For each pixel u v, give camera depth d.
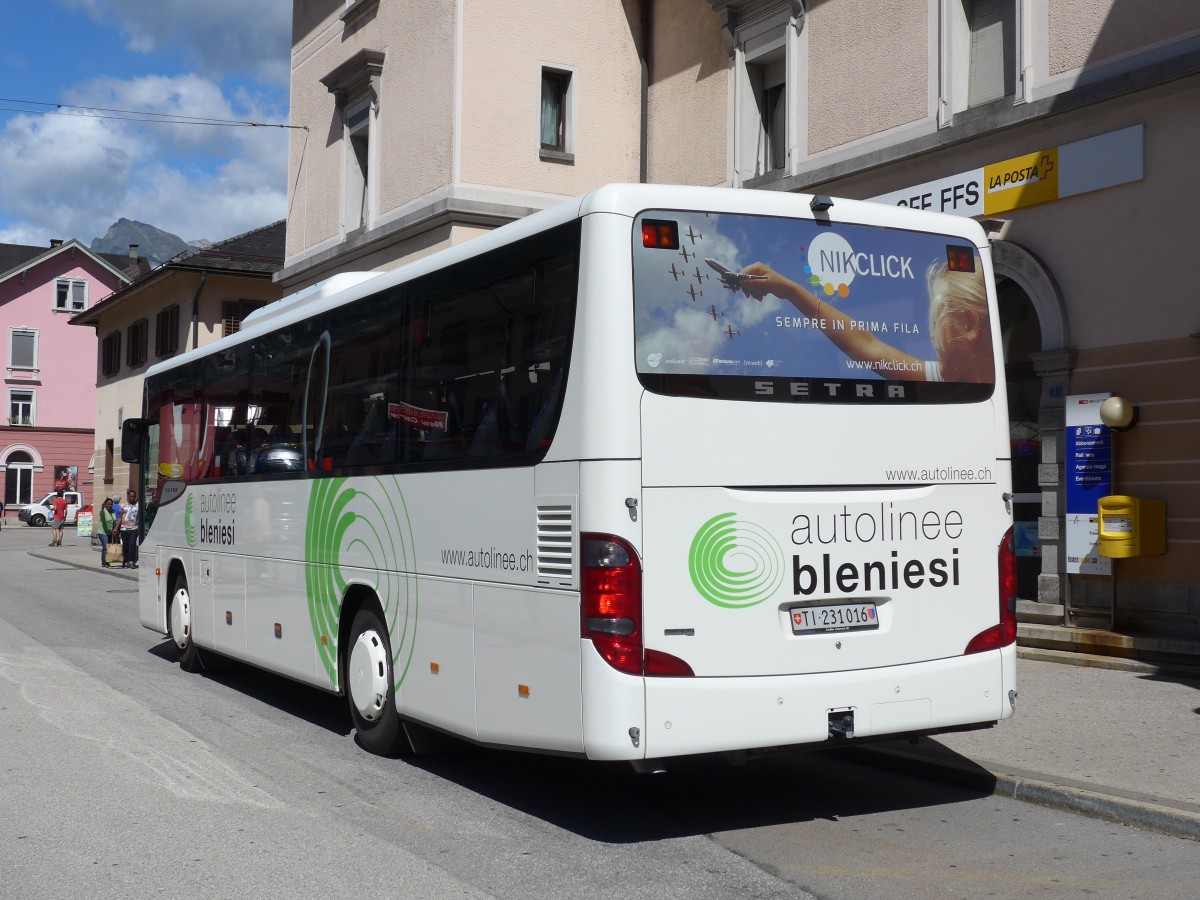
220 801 6.83
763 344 5.97
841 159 14.77
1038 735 7.87
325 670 8.71
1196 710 8.60
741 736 5.73
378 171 22.05
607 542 5.63
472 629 6.71
